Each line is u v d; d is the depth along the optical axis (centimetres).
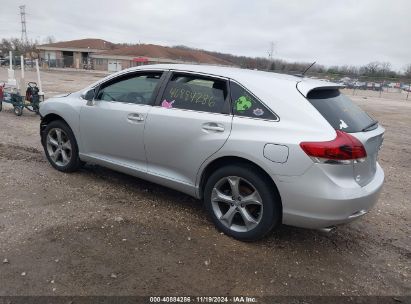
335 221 358
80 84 2595
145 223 430
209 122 409
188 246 389
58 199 475
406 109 2375
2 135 803
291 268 368
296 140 359
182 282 333
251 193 395
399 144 1053
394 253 419
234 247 394
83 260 351
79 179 547
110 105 496
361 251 416
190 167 429
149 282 329
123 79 500
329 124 363
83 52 7769
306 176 355
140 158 475
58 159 575
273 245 406
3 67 5112
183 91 443
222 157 402
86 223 418
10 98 1078
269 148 369
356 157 358
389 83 5100
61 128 554
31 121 995
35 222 412
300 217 366
